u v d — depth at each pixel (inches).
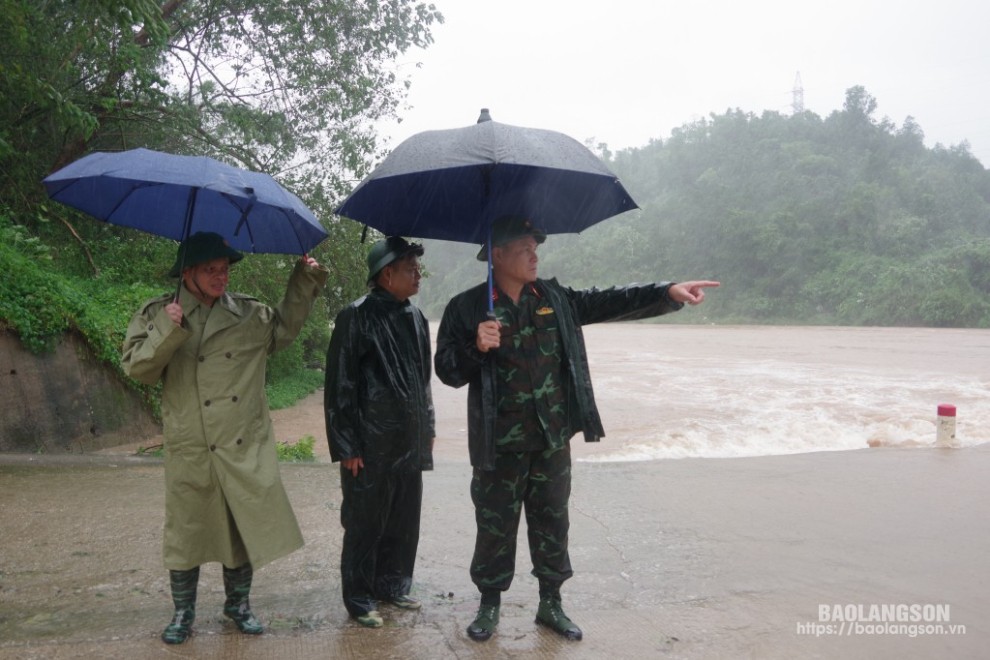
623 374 879.1
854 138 3757.4
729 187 3361.2
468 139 121.7
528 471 139.3
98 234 572.4
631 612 156.8
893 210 3065.9
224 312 132.6
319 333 804.0
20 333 342.3
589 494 260.7
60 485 251.3
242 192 118.0
